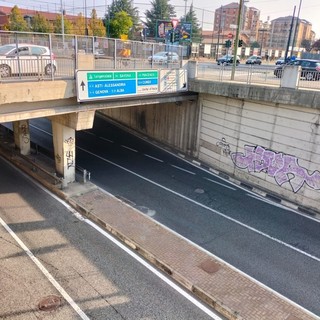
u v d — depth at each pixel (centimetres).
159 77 1794
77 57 1408
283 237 1345
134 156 2225
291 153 1630
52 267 1079
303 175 1596
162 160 2178
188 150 2272
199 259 1134
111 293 977
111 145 2414
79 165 2008
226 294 970
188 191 1738
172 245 1207
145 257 1151
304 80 1625
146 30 7719
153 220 1384
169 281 1039
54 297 952
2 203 1491
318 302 993
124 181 1814
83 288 991
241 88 1739
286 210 1582
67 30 6644
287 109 1600
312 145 1535
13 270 1057
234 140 1911
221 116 1962
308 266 1163
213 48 6719
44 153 2062
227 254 1209
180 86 1955
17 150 2059
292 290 1038
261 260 1184
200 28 8438
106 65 1557
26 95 1276
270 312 913
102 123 2912
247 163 1862
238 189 1797
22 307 915
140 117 2655
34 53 1452
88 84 1460
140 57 1720
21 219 1366
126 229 1297
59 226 1327
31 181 1730
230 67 2472
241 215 1509
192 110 2162
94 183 1755
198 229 1370
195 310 927
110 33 6150
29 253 1146
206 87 1919
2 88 1202
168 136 2419
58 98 1384
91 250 1178
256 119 1759
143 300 955
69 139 1652
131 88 1658
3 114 1277
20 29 6688
